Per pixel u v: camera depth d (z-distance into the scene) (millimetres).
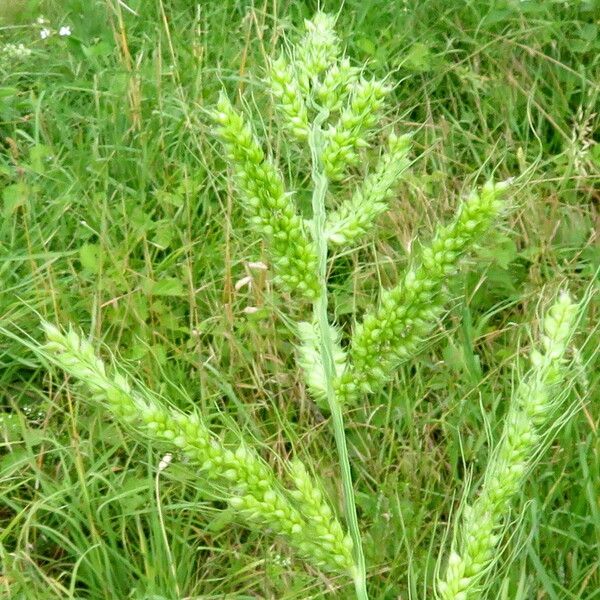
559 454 332
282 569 313
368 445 349
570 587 301
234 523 324
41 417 370
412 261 199
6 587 301
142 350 371
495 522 181
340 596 305
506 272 414
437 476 332
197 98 487
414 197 436
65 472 325
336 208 442
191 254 426
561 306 181
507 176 453
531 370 186
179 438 179
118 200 459
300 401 363
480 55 536
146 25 567
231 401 372
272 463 339
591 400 345
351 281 408
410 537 314
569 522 315
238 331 387
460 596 179
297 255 178
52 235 420
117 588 313
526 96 505
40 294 396
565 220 441
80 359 176
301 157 463
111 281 393
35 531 329
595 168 467
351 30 560
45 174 446
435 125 480
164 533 303
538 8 529
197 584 309
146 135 468
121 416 177
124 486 330
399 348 183
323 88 181
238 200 200
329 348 183
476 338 381
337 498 326
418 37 551
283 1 563
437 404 370
